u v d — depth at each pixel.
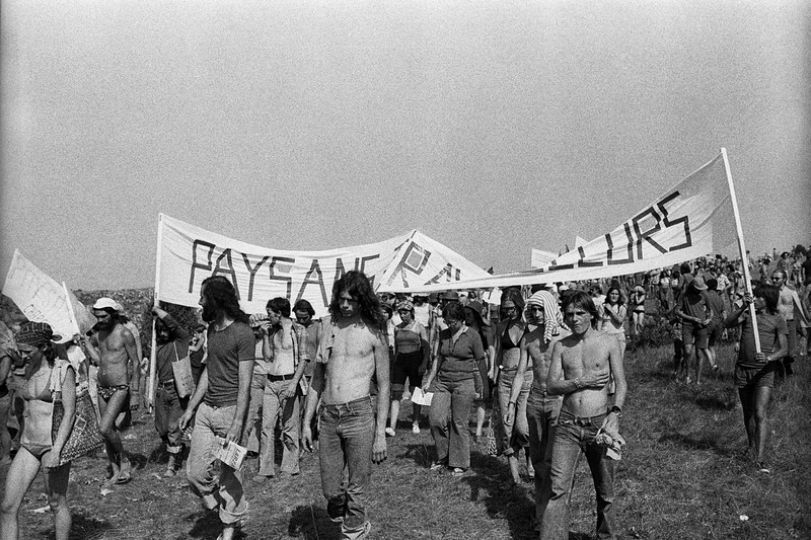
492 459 8.19
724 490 6.46
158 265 9.98
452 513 6.38
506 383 6.88
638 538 5.57
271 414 7.78
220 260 10.73
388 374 5.30
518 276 9.24
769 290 7.14
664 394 10.62
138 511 6.66
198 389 5.51
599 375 5.07
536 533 5.84
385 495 7.01
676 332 11.97
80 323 9.30
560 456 5.09
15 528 5.05
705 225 8.05
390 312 11.16
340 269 11.59
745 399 7.35
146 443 9.77
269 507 6.82
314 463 8.48
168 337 8.14
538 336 5.99
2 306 8.12
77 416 5.29
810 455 7.02
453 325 7.77
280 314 7.82
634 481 6.95
